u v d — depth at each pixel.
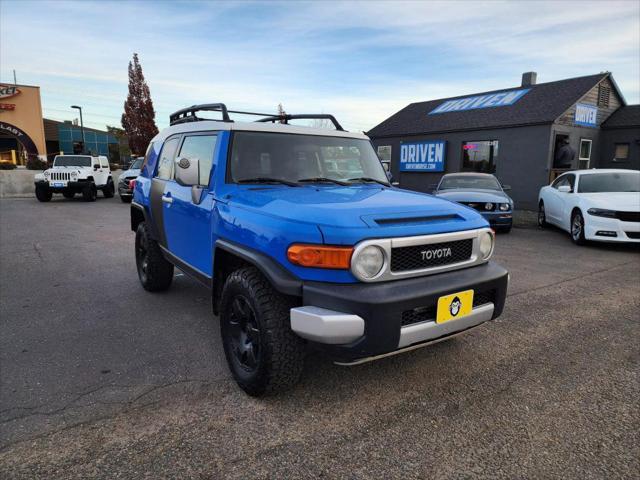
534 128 15.45
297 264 2.45
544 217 10.81
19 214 13.02
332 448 2.31
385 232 2.48
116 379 3.04
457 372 3.14
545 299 4.84
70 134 38.78
